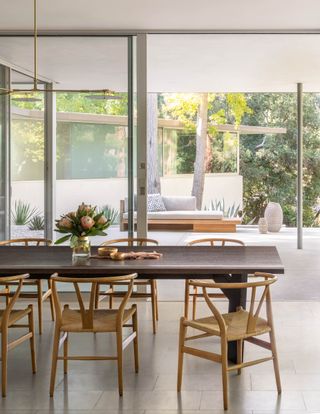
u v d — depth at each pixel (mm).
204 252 5508
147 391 4449
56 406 4191
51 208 7551
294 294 7734
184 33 7395
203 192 19234
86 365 5043
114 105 7395
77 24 7070
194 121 21094
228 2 6254
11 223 7605
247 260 5051
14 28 7254
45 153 7523
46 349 5477
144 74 7312
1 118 7555
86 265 4852
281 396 4332
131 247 5797
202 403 4215
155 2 6266
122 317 4473
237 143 19844
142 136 7332
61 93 7461
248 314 4727
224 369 4129
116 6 6395
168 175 19578
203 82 11758
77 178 7492
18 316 4699
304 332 5906
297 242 12062
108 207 7461
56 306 4434
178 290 8070
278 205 15453
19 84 7477
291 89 12727
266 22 6973
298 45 8422
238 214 19109
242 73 10773
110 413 4066
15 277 4426
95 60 7379
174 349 5426
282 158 21625
